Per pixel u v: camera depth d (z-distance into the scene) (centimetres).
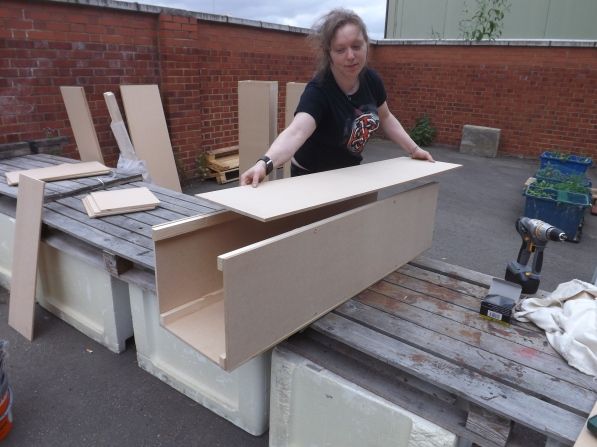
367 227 173
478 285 192
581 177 495
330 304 165
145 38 480
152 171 464
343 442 160
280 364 166
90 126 363
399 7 986
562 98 735
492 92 795
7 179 301
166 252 152
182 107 527
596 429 108
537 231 179
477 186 609
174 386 223
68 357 245
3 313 283
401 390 145
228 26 571
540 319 158
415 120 895
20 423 200
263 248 129
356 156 222
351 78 191
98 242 215
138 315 221
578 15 835
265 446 192
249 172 165
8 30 373
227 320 123
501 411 119
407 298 179
